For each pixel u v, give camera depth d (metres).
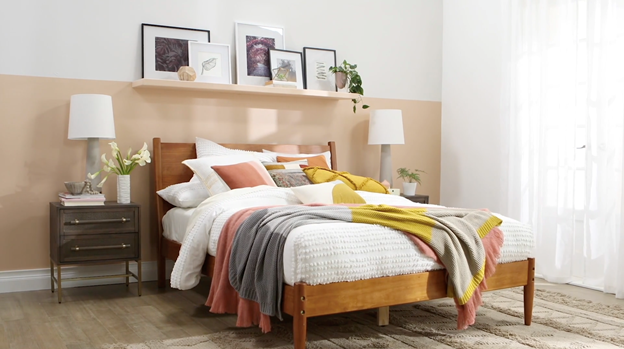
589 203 4.35
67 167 4.29
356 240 2.68
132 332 3.07
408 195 5.25
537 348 2.82
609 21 4.22
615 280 4.17
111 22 4.42
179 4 4.67
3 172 4.10
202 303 3.76
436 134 5.98
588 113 4.33
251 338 2.94
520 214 4.93
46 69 4.21
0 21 4.07
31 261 4.19
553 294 4.11
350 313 3.50
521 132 4.93
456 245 2.93
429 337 3.01
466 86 5.68
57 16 4.24
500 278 3.19
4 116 4.09
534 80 4.82
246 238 2.88
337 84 5.19
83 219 3.82
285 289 2.61
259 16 5.00
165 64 4.59
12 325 3.21
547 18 4.70
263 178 4.05
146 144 4.39
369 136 5.34
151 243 4.59
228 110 4.86
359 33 5.51
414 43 5.82
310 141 5.27
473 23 5.58
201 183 4.20
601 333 3.11
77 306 3.67
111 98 4.17
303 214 2.85
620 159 4.14
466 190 5.69
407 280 2.82
